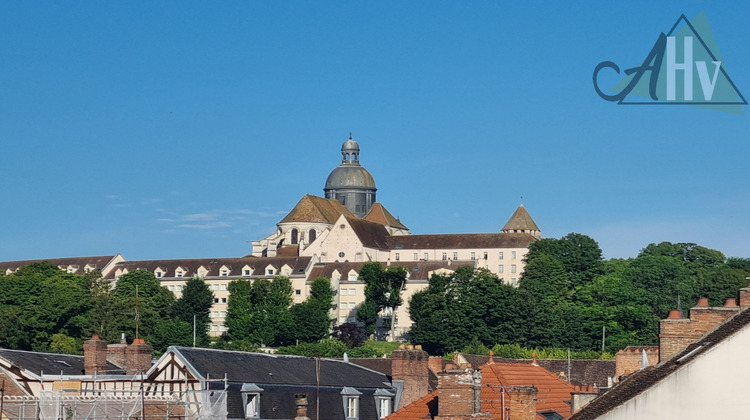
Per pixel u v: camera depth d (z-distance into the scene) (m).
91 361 93.81
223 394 77.81
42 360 95.56
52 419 81.19
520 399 65.56
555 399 79.31
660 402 53.25
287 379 85.19
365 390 89.38
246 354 86.75
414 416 71.94
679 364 56.00
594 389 89.12
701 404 52.81
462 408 66.19
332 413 85.88
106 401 79.94
